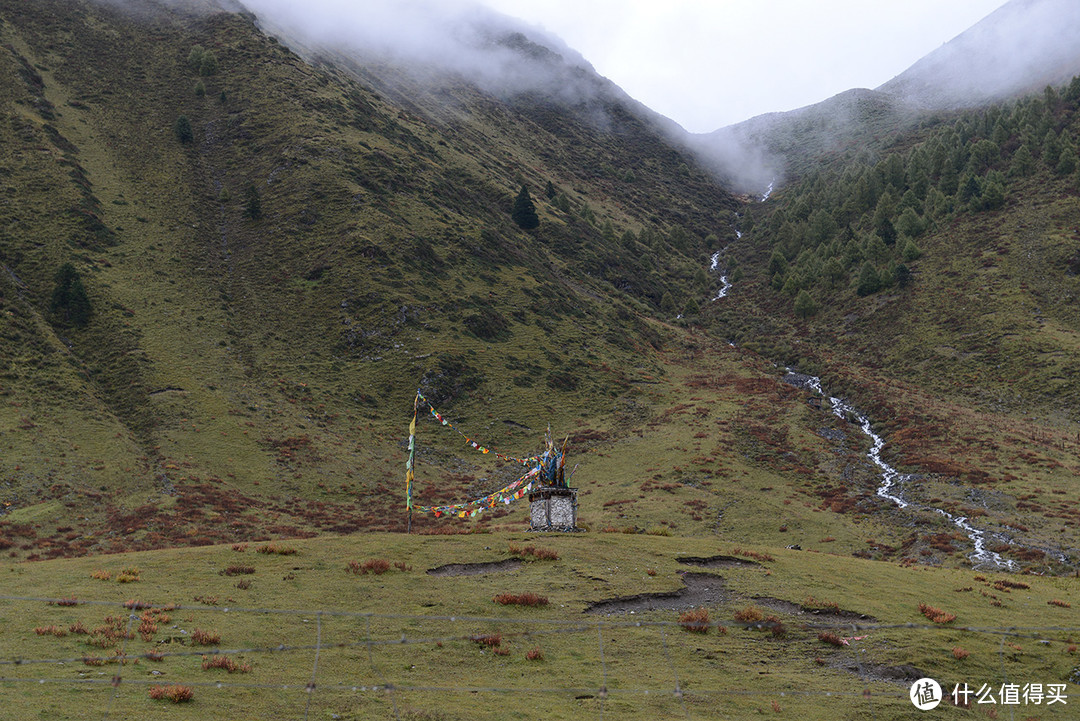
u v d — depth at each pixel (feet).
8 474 219.20
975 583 119.96
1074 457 286.87
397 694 65.36
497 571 100.58
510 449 303.89
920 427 326.65
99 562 99.04
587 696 68.13
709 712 67.21
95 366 308.81
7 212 383.86
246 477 248.52
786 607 94.53
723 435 306.55
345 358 354.95
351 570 96.63
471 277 433.07
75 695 58.13
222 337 349.20
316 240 428.97
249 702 60.85
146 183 461.78
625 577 98.89
